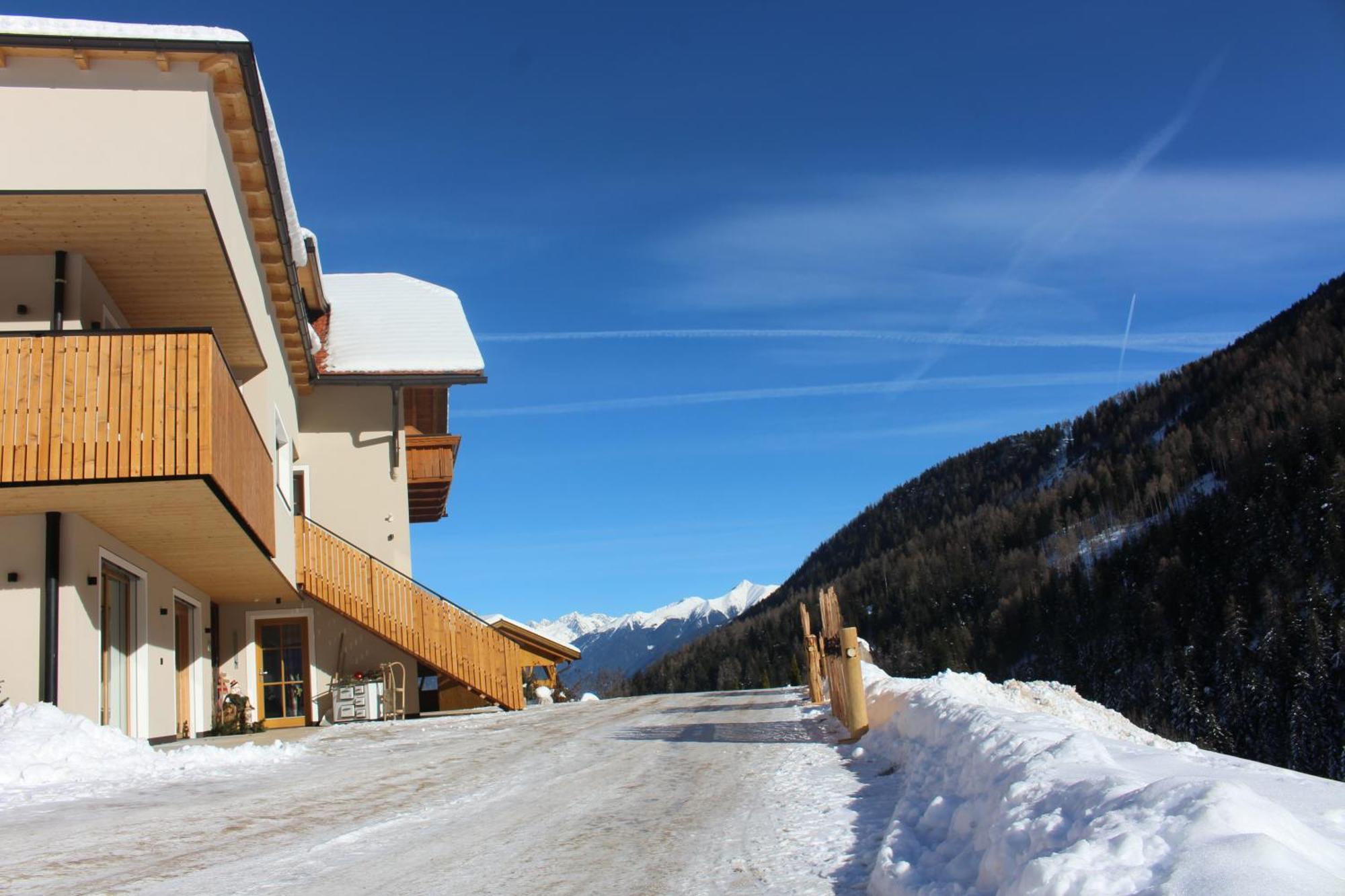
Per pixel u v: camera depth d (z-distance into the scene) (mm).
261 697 18906
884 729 8672
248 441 12367
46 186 9969
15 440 9867
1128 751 5367
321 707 18984
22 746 8891
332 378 19344
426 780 8453
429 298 22938
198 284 12156
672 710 15180
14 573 10836
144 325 13195
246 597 18031
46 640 10664
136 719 13070
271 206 13000
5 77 10086
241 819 6625
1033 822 3693
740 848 5316
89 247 11141
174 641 14820
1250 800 3092
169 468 9961
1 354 10000
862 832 5504
